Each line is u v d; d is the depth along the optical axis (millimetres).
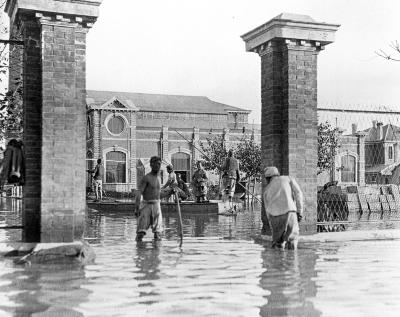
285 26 12359
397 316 5691
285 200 11188
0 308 6020
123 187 61719
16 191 27844
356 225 17344
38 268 8805
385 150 61219
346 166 63594
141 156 64750
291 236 11203
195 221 19594
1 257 10102
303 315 5730
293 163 12453
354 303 6258
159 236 13047
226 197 24766
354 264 9195
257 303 6262
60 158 10633
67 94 10719
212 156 59594
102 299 6453
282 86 12727
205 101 79250
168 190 17500
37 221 10812
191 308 6023
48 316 5680
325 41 12648
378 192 30484
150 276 8000
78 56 11109
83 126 11086
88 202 28766
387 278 7855
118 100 63125
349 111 13297
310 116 12625
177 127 72250
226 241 12719
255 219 20594
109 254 10461
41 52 10586
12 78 14977
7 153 10664
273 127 12680
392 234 13422
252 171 55938
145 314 5766
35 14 10547
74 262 9383
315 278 7844
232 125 77938
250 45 13422
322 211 22188
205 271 8453
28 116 10812
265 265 9070
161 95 77750
